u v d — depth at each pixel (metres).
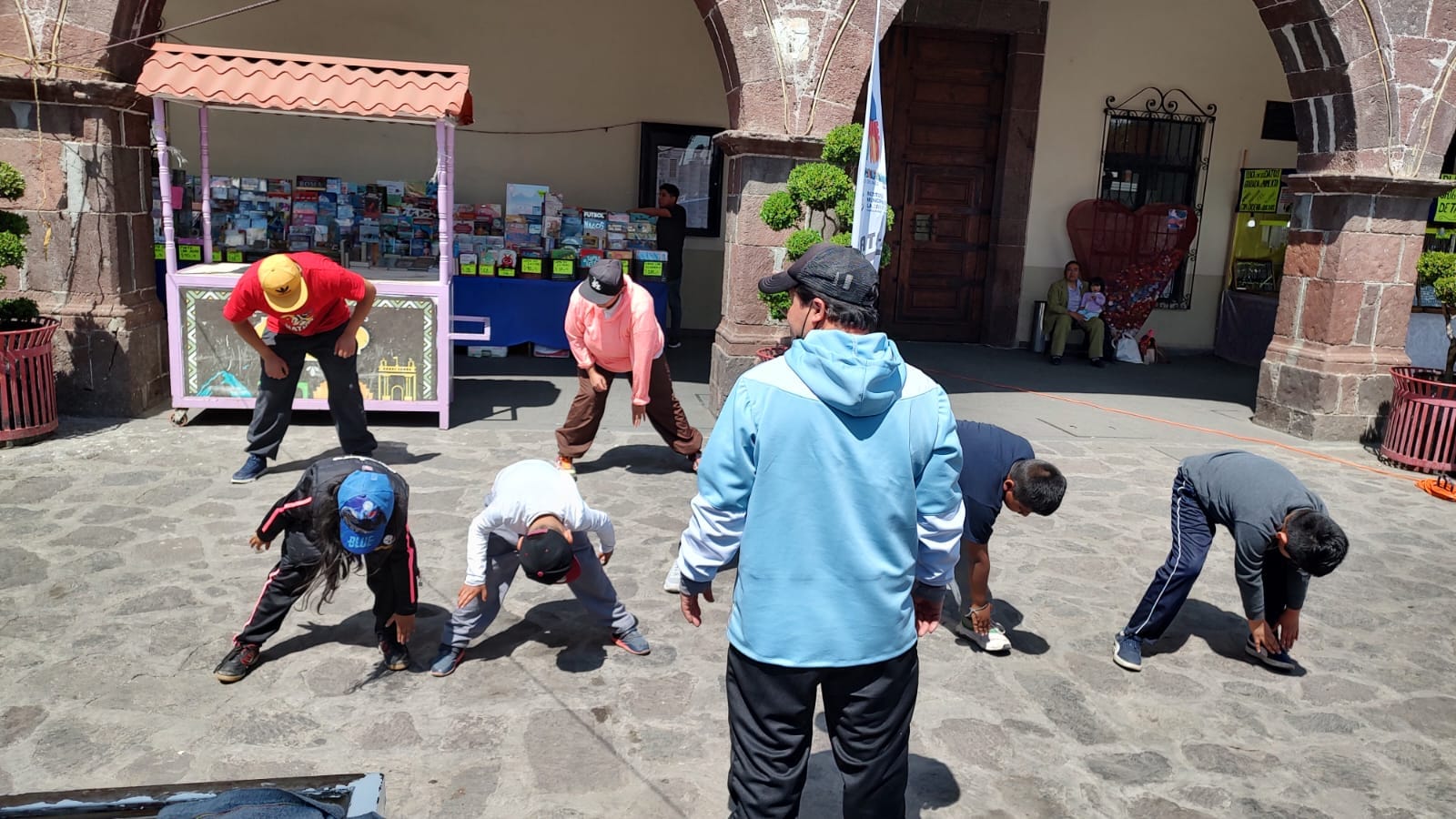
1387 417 8.19
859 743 2.34
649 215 10.59
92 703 3.47
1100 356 11.29
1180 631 4.59
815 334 2.22
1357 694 4.05
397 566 3.60
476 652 4.00
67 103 6.41
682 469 6.53
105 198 6.61
